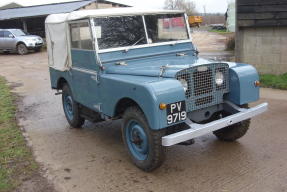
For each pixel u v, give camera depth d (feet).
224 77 16.81
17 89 38.09
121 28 18.43
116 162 17.65
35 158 18.60
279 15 33.99
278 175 15.34
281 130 20.75
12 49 76.89
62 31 21.25
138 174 16.21
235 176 15.46
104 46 18.02
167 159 17.60
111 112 17.37
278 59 35.50
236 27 36.40
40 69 53.01
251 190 14.24
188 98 15.66
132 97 15.35
